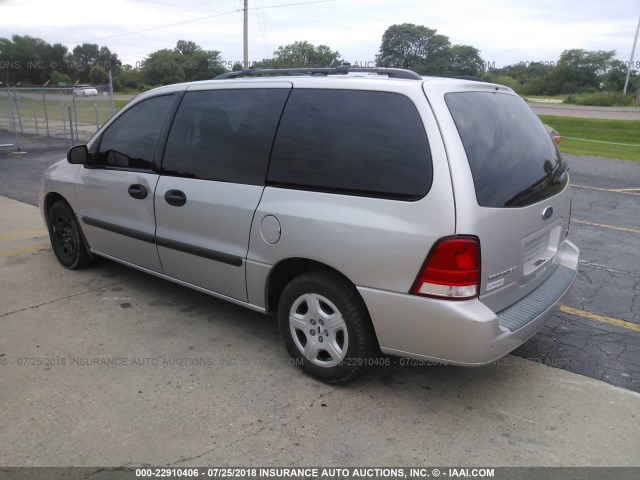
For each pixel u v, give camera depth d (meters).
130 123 4.22
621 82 58.81
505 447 2.72
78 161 4.41
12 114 17.44
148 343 3.71
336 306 3.03
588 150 18.44
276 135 3.26
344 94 3.04
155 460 2.57
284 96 3.29
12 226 6.78
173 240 3.82
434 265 2.62
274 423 2.86
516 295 3.06
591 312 4.43
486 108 3.05
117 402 3.01
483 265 2.67
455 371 3.43
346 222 2.85
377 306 2.83
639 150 18.94
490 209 2.69
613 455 2.67
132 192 4.07
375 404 3.05
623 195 9.77
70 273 5.02
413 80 2.94
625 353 3.73
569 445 2.74
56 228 5.11
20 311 4.18
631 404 3.11
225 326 3.98
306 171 3.08
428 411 3.00
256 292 3.42
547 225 3.22
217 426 2.83
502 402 3.11
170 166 3.83
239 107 3.49
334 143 3.00
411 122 2.77
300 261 3.18
